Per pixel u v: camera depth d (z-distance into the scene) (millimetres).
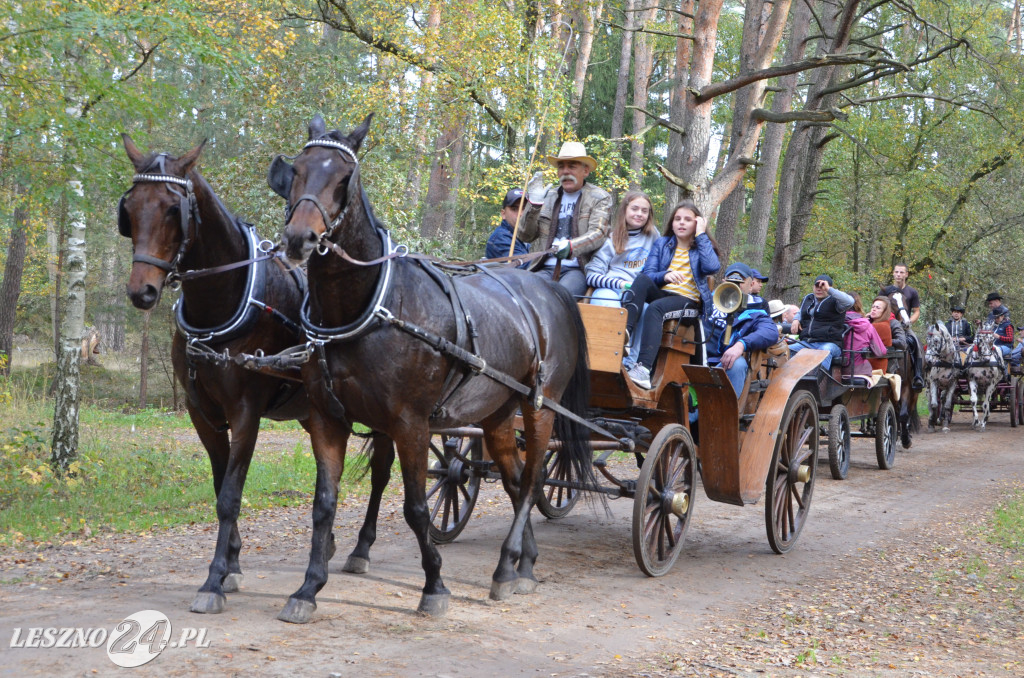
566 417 6422
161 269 4809
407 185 17141
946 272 27234
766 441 7215
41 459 9805
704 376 6777
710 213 15172
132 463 10594
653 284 6992
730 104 32062
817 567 7152
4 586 5633
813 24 27750
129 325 23391
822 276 12117
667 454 6648
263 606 5230
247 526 7965
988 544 8094
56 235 25344
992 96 23016
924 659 4949
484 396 5547
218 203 5176
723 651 4984
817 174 22484
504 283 6039
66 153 9055
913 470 12891
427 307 5109
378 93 15484
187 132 22484
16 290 21734
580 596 5961
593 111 32438
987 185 26859
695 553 7492
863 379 12055
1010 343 19828
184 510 8531
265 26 14680
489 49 15648
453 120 16078
